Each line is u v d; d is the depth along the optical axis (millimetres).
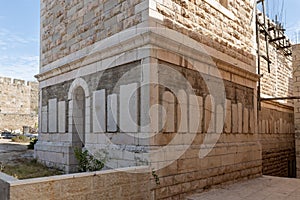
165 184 5898
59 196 4297
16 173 7543
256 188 7531
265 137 12570
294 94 11672
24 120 31453
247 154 9008
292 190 7332
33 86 34562
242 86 9203
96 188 4734
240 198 6457
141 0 6195
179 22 6707
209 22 7773
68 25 8984
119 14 6820
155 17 6098
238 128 8750
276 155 13352
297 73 11680
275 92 14461
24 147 14562
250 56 9828
